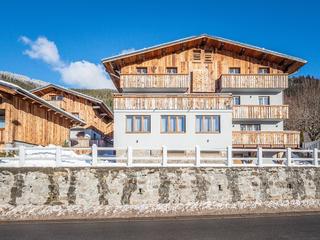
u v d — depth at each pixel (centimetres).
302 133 4338
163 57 2917
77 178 1614
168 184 1681
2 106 2025
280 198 1783
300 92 7681
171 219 1454
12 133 2061
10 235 1163
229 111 2428
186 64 2919
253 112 2708
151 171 1680
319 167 1856
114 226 1311
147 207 1620
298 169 1831
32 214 1511
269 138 2566
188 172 1708
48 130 2686
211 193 1714
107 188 1631
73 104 3738
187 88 2784
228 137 2403
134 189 1652
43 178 1588
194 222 1384
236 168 1759
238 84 2764
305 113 4875
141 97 2439
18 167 1580
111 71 3028
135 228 1270
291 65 2914
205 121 2433
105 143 3594
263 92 2869
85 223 1373
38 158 1697
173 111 2431
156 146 2403
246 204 1709
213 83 2909
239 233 1170
